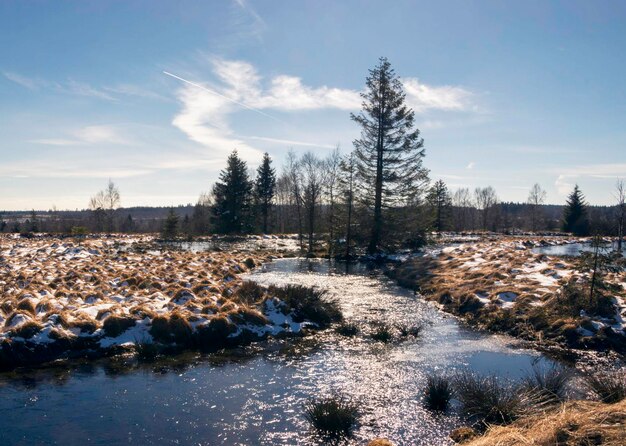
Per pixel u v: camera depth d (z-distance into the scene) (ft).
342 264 103.96
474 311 51.01
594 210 291.58
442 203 201.46
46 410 27.02
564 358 36.68
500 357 37.19
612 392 26.76
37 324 36.55
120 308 42.80
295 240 167.53
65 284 54.70
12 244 125.39
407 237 119.55
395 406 27.68
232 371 33.81
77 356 35.65
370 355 37.86
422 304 58.90
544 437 19.31
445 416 26.27
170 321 40.06
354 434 24.29
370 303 59.36
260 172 220.84
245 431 24.62
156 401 28.40
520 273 62.90
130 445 23.15
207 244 151.84
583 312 43.16
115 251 113.39
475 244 120.57
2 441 23.40
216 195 197.26
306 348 39.86
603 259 43.52
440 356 37.52
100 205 224.53
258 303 48.06
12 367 33.40
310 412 25.67
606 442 17.89
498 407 25.54
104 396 29.09
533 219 253.85
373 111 111.86
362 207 113.29
